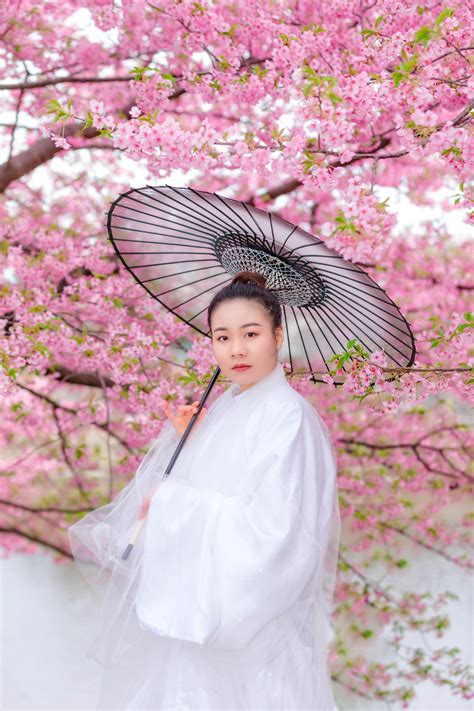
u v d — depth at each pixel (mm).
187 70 4426
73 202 6000
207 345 4129
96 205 6016
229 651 2209
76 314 5270
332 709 2359
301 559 2201
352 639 5859
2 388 3783
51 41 5266
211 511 2232
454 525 6527
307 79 2576
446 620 5844
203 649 2217
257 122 4863
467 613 7039
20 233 5488
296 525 2209
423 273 5848
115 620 2363
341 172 2797
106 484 6938
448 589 7297
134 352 4332
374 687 5547
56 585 8781
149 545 2258
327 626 2434
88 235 5496
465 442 5988
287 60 3605
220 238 2684
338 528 2484
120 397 5121
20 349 4031
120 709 2289
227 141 2873
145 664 2312
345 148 2768
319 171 2791
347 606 5895
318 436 2467
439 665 6008
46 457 6594
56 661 6836
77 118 2822
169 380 4707
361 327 2838
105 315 4621
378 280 5828
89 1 4742
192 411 2770
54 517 6719
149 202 2715
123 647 2334
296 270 2621
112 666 2328
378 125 5191
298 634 2283
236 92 3850
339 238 2383
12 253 4805
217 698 2166
